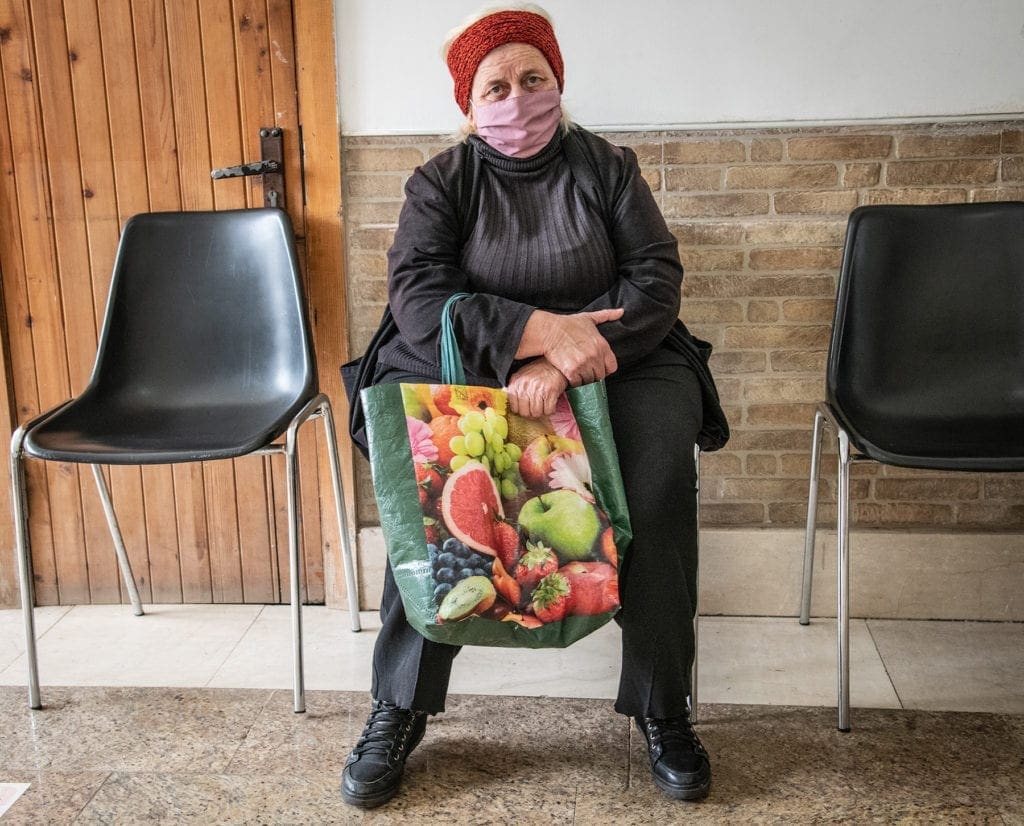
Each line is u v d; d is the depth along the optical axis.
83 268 2.36
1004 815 1.61
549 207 1.86
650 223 1.86
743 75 2.19
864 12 2.15
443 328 1.72
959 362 2.11
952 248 2.10
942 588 2.32
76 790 1.73
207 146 2.29
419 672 1.71
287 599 2.51
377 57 2.24
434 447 1.59
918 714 1.92
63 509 2.48
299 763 1.80
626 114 2.22
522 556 1.60
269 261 2.18
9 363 2.41
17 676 2.14
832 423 1.97
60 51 2.27
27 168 2.32
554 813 1.64
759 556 2.35
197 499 2.46
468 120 1.95
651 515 1.66
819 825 1.60
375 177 2.29
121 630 2.37
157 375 2.22
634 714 1.71
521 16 1.83
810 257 2.26
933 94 2.17
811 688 2.03
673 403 1.76
